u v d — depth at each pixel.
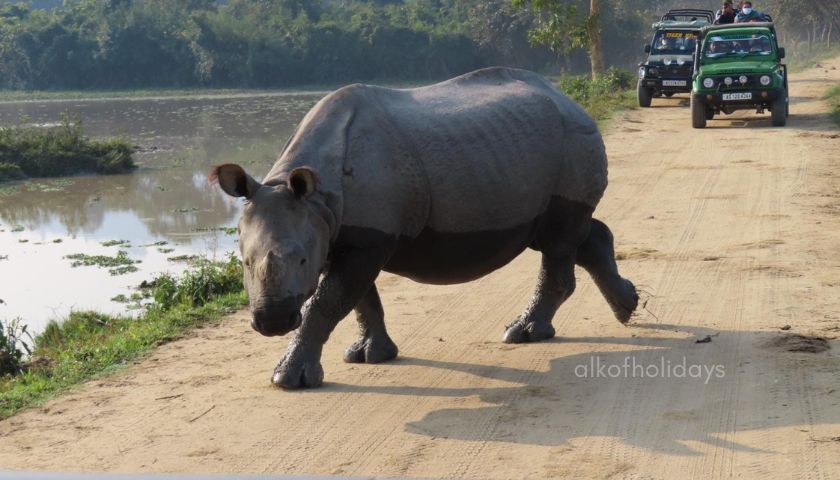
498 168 9.09
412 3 125.25
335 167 8.30
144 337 10.91
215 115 69.88
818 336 9.69
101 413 8.53
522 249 9.73
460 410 8.19
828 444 7.09
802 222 15.41
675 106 36.47
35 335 14.12
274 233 7.64
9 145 40.34
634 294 10.30
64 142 41.00
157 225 26.47
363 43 107.56
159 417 8.34
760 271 12.41
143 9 110.50
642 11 106.06
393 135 8.67
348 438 7.68
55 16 112.38
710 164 22.14
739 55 29.67
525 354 9.64
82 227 26.67
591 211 9.98
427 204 8.77
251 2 122.06
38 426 8.27
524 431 7.66
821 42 99.69
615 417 7.86
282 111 72.50
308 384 8.84
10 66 107.31
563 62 103.31
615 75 46.56
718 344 9.61
